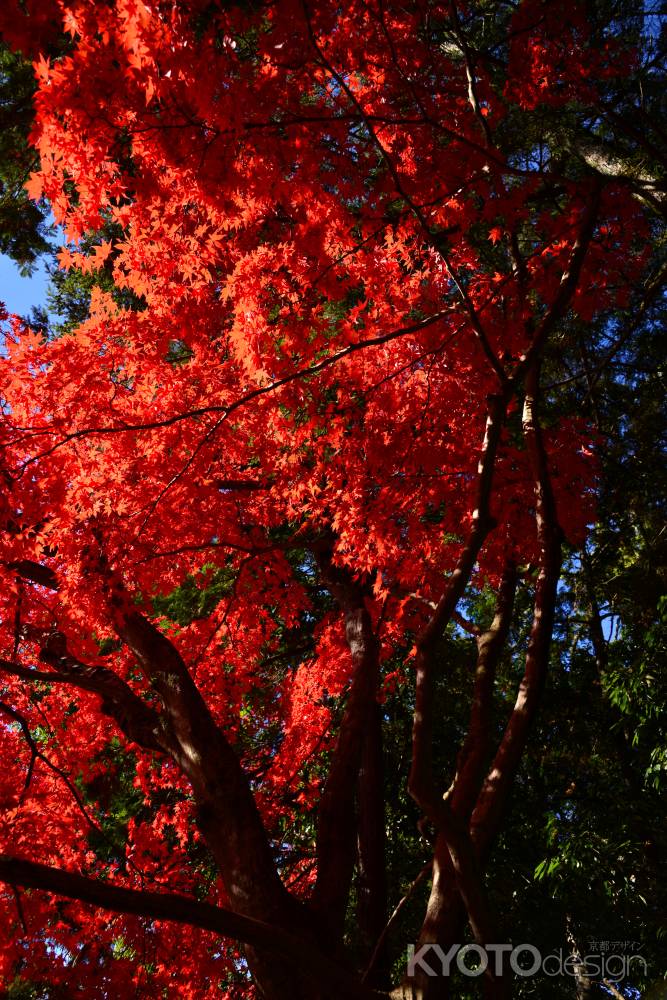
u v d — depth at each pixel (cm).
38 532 563
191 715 486
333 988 310
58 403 568
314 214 488
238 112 396
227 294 538
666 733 643
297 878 717
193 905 303
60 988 584
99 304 602
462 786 342
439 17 537
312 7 402
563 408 909
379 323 598
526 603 1005
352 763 482
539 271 560
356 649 582
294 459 637
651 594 855
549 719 971
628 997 879
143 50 352
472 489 588
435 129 515
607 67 525
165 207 514
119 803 938
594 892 757
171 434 581
